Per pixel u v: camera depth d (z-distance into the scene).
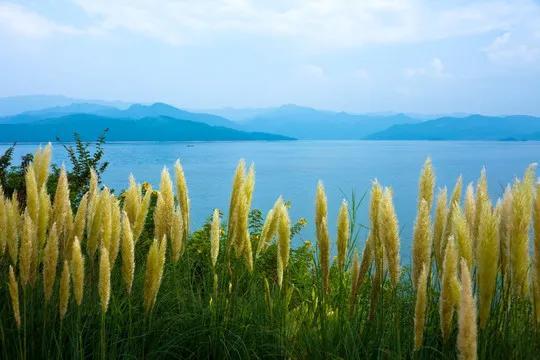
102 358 3.77
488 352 3.63
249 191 4.82
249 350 4.40
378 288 4.15
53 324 4.09
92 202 4.57
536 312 3.42
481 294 3.22
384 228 3.70
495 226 3.17
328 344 4.14
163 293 4.95
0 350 4.22
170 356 4.43
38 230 4.25
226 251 4.92
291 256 6.80
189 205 5.02
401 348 3.80
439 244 3.97
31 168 4.25
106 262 3.70
